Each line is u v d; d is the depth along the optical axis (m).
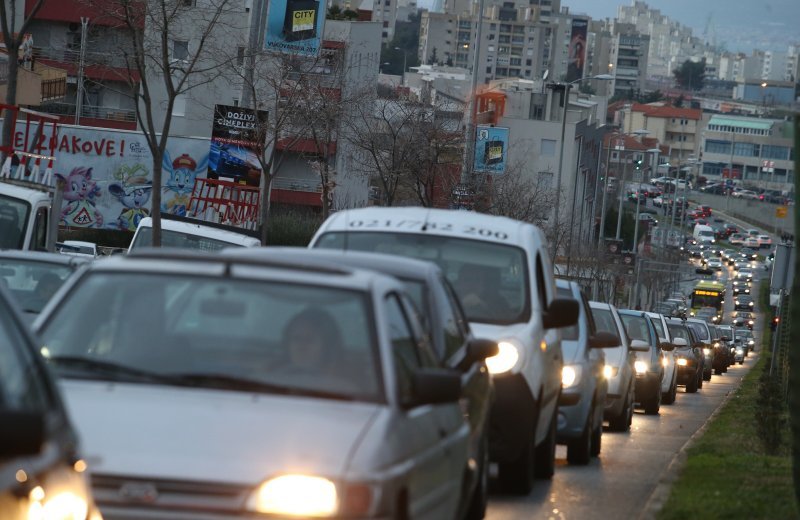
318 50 137.25
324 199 138.75
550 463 36.81
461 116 152.38
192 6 108.12
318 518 16.20
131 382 18.44
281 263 20.31
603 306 62.66
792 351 29.19
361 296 19.70
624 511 32.31
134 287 20.03
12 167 67.69
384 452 17.16
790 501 32.84
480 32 149.62
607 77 182.00
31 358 14.41
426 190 142.00
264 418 17.30
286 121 130.38
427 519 19.33
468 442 22.67
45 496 12.84
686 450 48.19
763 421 47.38
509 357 31.12
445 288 26.50
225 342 19.00
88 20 157.88
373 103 148.62
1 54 142.25
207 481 16.23
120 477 16.23
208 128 193.50
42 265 42.16
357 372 18.69
